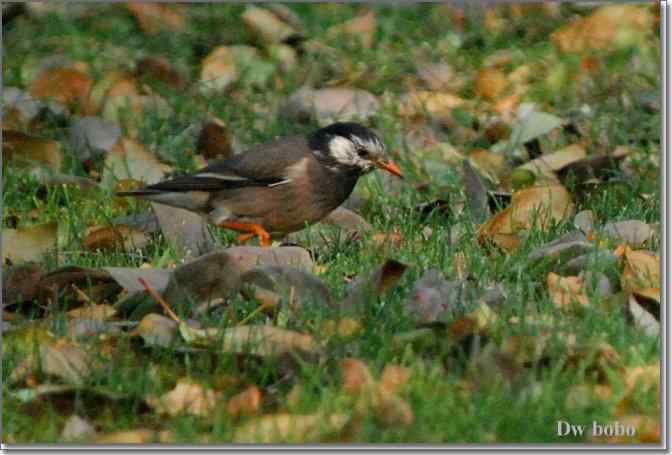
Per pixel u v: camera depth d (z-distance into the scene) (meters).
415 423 8.45
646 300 10.37
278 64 17.72
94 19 18.92
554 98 16.78
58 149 14.38
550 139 15.52
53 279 10.70
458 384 8.99
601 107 16.42
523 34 18.66
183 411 8.84
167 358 9.45
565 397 8.77
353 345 9.59
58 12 18.95
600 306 10.38
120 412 8.91
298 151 12.97
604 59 17.67
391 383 8.98
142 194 12.80
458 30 18.83
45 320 10.17
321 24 19.03
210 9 19.05
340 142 13.01
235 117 16.39
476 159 14.98
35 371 9.31
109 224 12.55
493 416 8.57
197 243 12.46
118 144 14.49
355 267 11.66
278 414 8.59
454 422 8.52
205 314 10.21
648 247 12.05
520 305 10.26
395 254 11.87
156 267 11.48
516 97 16.73
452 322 9.59
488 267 11.38
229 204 12.89
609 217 13.09
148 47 18.41
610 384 9.09
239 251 11.23
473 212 13.12
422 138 15.64
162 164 14.83
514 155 15.16
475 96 17.02
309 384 8.91
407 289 10.75
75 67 17.53
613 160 14.44
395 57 17.88
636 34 18.06
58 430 8.77
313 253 12.24
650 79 17.14
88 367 9.33
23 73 17.45
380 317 10.14
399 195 14.10
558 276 10.95
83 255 12.05
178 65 17.75
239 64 17.64
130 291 10.56
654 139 15.68
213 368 9.38
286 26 18.50
